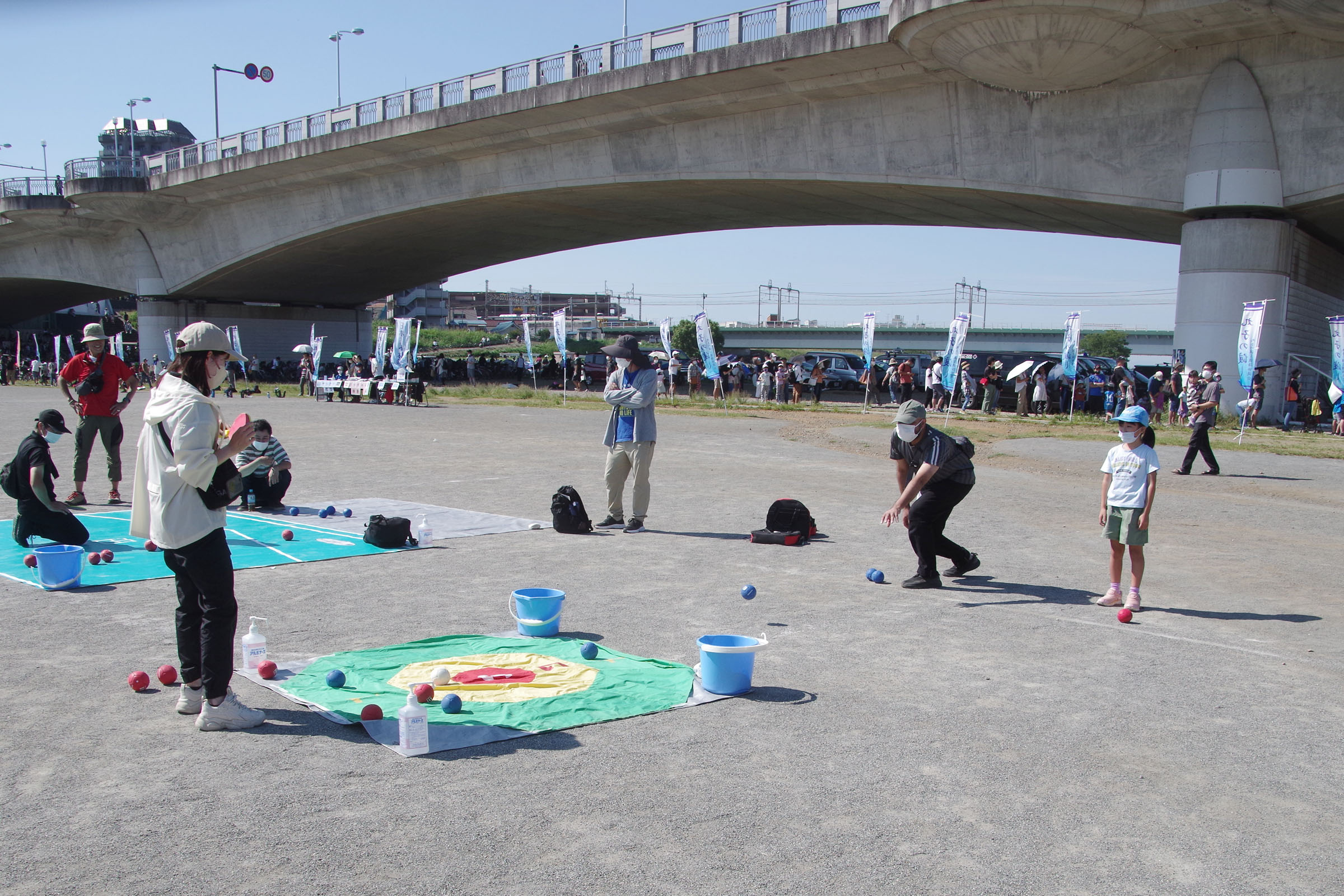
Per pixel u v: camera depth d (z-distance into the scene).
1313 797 4.40
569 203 45.06
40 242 68.94
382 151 44.91
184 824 3.90
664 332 39.66
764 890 3.47
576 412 32.44
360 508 12.17
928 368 39.78
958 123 31.77
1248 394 26.41
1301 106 26.41
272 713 5.17
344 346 76.44
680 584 8.37
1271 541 11.24
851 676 5.97
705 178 37.84
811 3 30.97
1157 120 28.48
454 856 3.67
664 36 34.66
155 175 54.78
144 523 5.08
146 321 64.12
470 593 7.89
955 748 4.85
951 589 8.45
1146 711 5.45
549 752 4.69
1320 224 30.16
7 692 5.45
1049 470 18.25
